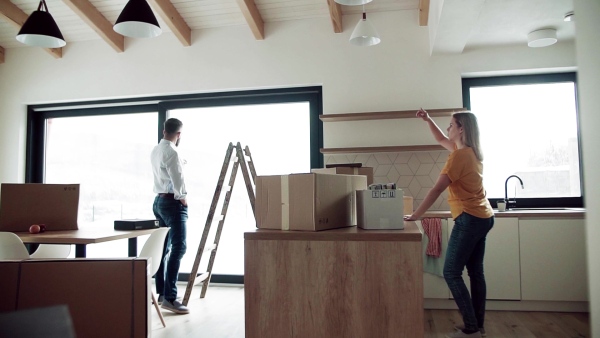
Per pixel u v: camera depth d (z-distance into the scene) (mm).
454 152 2537
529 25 3395
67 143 4781
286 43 4133
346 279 1725
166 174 3490
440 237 3293
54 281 1466
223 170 3838
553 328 2869
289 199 1879
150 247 2783
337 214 1941
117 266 1477
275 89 4230
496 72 3852
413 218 2504
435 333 2789
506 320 3062
